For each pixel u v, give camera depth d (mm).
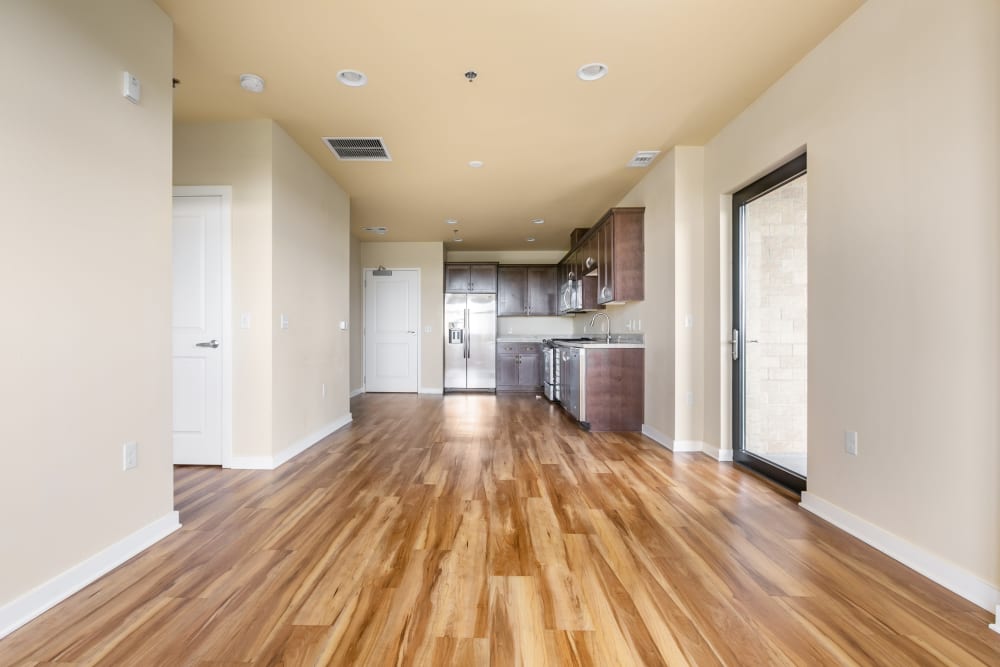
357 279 7637
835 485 2379
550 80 2842
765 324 3342
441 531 2279
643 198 4625
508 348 8227
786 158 2828
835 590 1758
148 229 2141
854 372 2248
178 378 3396
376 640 1456
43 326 1633
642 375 4688
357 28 2342
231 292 3350
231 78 2805
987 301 1654
